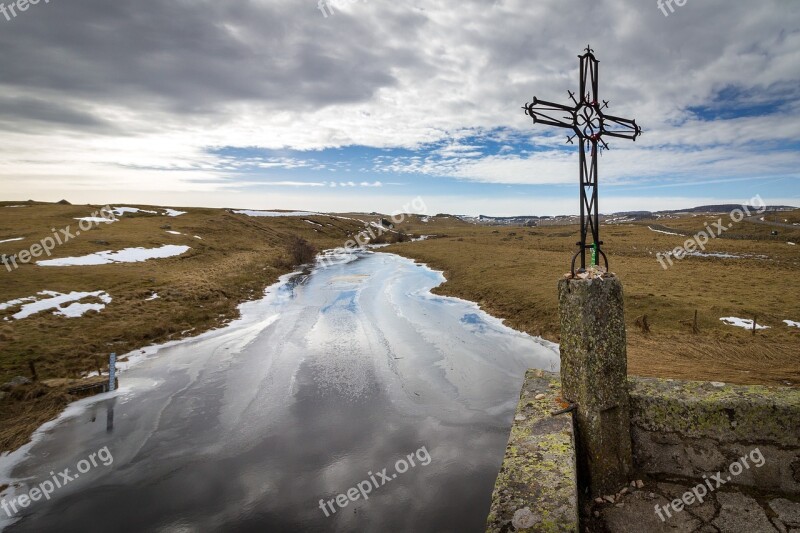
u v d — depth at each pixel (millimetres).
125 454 11617
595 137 3629
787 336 18172
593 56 3637
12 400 14406
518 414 3705
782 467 3240
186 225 75500
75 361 18062
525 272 39625
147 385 16141
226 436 12500
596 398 3322
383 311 28953
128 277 33906
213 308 28844
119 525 9125
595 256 3598
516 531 2379
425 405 14242
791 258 49188
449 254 63625
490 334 22594
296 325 25266
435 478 10414
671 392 3684
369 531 8828
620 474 3434
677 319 21500
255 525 9086
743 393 3523
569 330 3482
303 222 129875
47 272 32938
